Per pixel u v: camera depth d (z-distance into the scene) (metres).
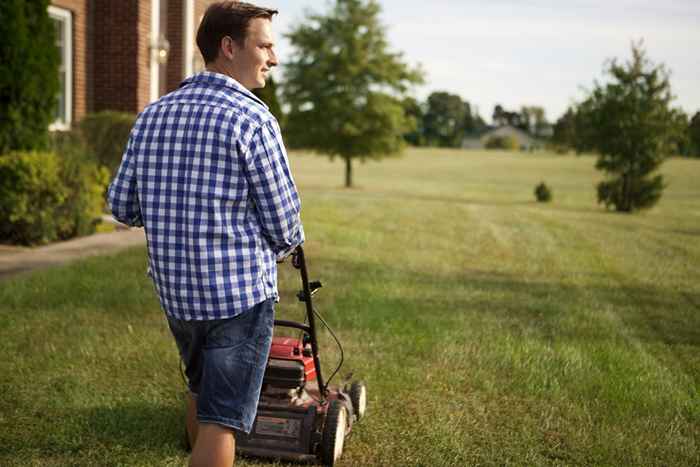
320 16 36.34
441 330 6.22
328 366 5.15
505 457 3.80
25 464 3.51
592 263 10.91
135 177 2.57
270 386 3.61
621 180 26.36
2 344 5.23
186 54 17.80
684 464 3.80
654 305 7.94
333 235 12.20
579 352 5.73
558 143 77.19
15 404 4.25
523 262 10.67
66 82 14.38
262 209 2.49
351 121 36.19
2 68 10.16
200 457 2.54
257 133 2.46
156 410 4.23
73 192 10.28
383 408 4.43
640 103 25.67
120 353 5.20
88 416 4.10
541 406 4.55
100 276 7.51
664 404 4.68
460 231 14.39
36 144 10.86
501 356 5.52
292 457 3.52
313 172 53.28
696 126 26.41
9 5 10.13
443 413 4.36
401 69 36.56
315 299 7.18
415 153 97.50
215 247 2.45
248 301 2.50
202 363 2.68
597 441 4.02
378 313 6.66
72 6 14.36
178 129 2.48
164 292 2.55
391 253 10.71
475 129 175.88
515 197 34.50
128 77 15.22
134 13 15.02
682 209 28.94
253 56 2.62
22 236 9.59
